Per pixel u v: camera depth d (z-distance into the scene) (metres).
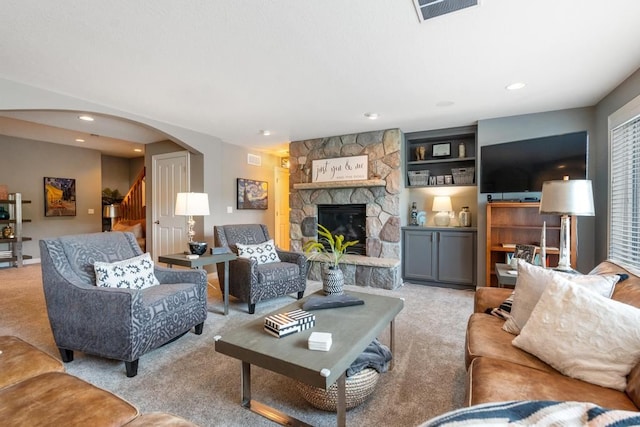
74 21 1.92
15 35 2.07
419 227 4.63
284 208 6.87
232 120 4.13
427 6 1.79
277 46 2.24
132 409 1.13
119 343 2.07
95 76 2.72
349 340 1.64
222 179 5.39
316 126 4.45
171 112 3.77
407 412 1.73
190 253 3.35
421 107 3.61
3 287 4.29
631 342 1.26
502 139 4.00
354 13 1.86
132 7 1.79
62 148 6.64
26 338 2.65
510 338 1.71
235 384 2.00
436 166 4.94
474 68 2.60
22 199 6.11
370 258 4.64
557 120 3.72
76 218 6.87
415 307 3.56
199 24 1.96
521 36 2.12
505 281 2.51
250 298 3.35
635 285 1.58
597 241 3.46
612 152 3.11
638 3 1.77
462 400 1.83
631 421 0.74
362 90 3.09
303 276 3.87
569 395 1.20
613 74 2.73
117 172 8.05
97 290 2.13
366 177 4.76
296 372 1.39
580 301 1.43
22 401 1.13
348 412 1.73
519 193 4.05
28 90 2.88
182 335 2.72
